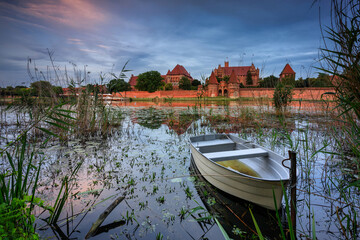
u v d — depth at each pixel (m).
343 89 2.17
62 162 4.66
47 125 7.97
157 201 3.09
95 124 8.24
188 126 9.54
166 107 22.38
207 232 2.45
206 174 3.74
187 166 4.54
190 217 2.73
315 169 4.21
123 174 4.06
